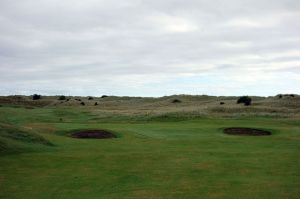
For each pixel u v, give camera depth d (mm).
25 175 18547
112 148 26734
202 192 15391
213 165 20656
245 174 18531
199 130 38031
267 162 21438
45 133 34156
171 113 55281
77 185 16719
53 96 116750
